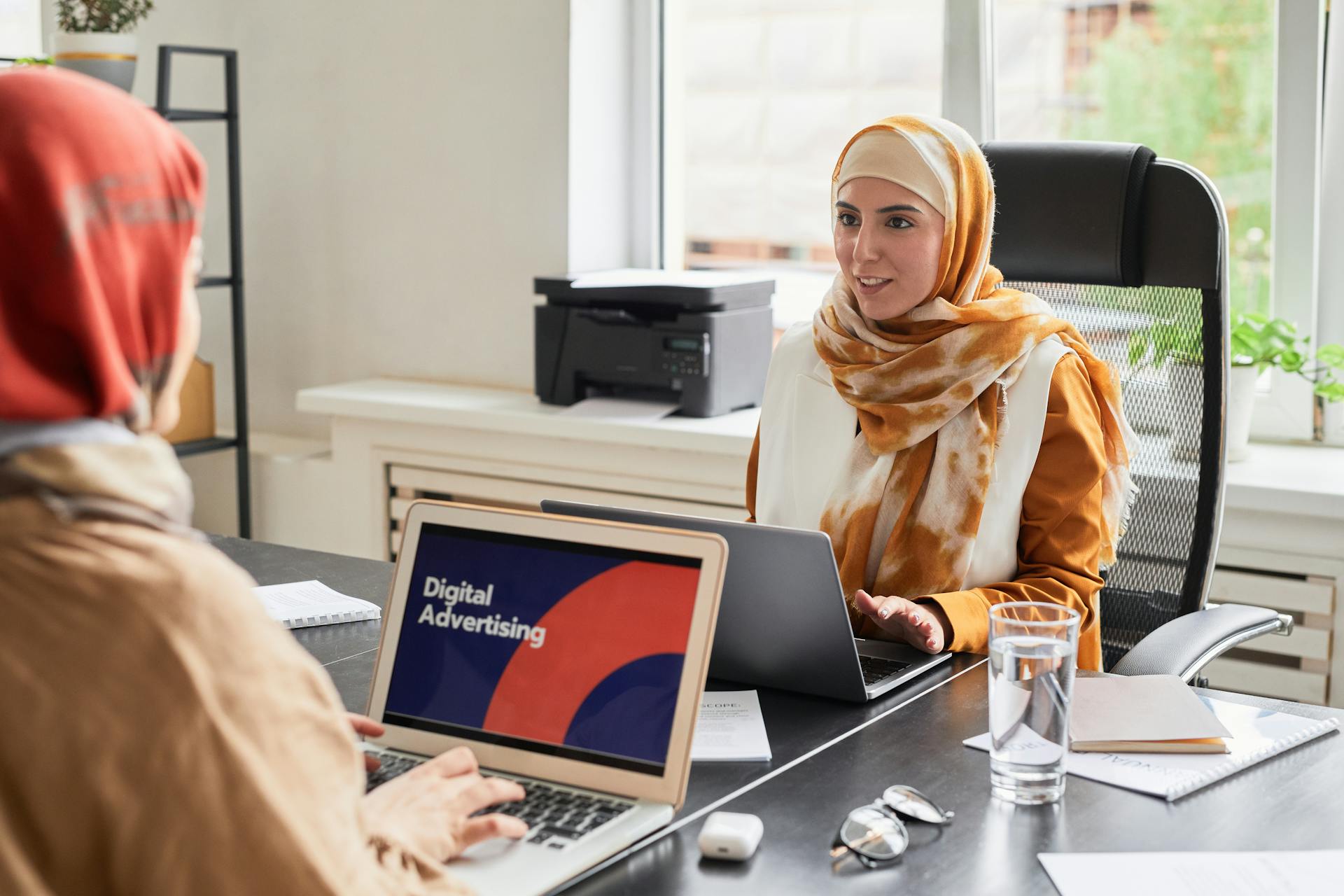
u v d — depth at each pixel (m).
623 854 1.04
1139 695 1.34
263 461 3.47
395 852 0.86
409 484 3.23
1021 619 1.22
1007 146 2.07
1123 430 1.86
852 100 3.13
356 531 3.33
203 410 3.41
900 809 1.11
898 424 1.82
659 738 1.10
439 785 1.04
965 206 1.87
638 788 1.09
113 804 0.67
